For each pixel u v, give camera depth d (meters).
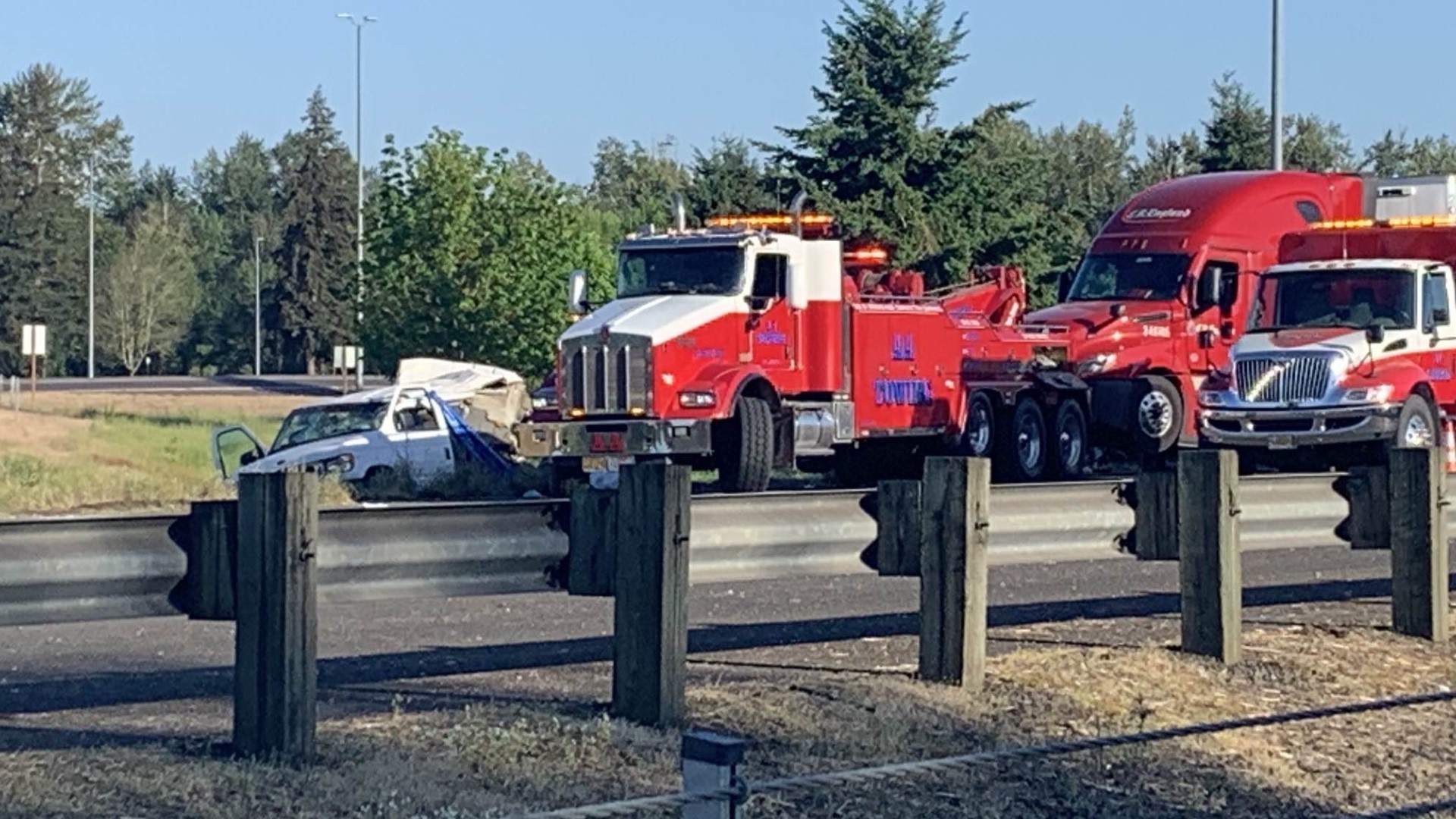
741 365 24.44
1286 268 25.67
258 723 7.66
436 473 25.98
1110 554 10.91
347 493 25.17
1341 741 9.80
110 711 9.23
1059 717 9.48
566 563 8.84
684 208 26.16
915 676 10.06
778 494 9.38
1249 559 17.52
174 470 30.72
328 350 112.00
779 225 25.69
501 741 8.20
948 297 27.92
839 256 25.47
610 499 8.75
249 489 7.60
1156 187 31.17
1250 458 25.59
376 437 25.95
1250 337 25.44
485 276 38.28
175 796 7.09
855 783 8.00
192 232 138.75
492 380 28.64
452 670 10.72
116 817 6.79
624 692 8.73
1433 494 12.05
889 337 26.14
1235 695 10.36
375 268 38.97
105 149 134.50
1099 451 29.84
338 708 9.20
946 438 27.16
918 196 46.84
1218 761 9.17
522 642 11.95
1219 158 56.88
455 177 38.28
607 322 24.02
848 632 12.52
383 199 38.97
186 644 11.92
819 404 25.25
